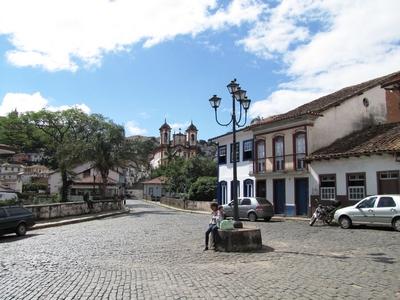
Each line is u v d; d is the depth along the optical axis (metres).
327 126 30.41
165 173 74.38
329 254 12.36
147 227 23.39
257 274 9.58
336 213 21.52
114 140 45.84
